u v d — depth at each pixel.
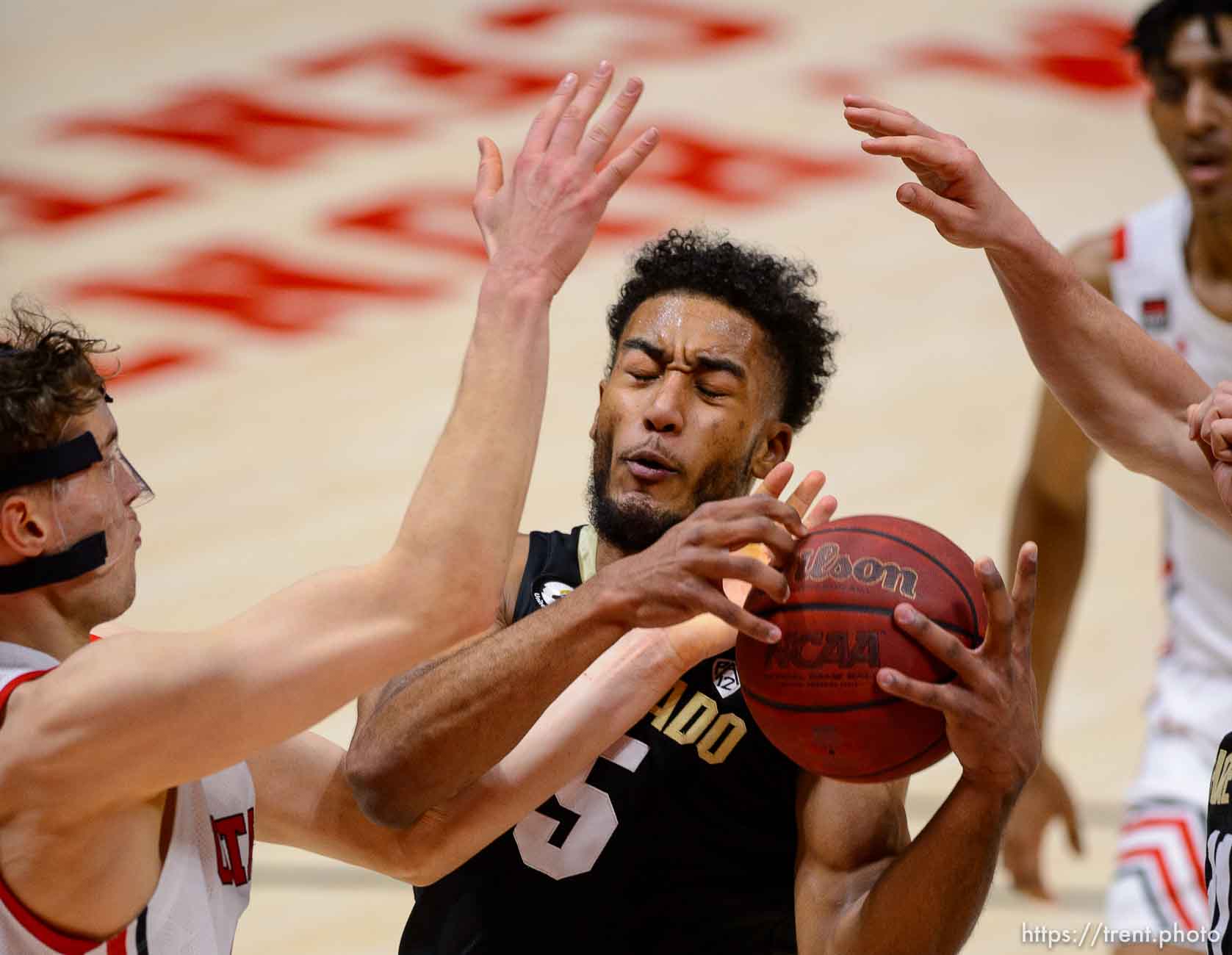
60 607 8.98
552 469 28.42
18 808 8.27
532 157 8.96
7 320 9.82
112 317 33.78
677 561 8.83
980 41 48.16
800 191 39.03
